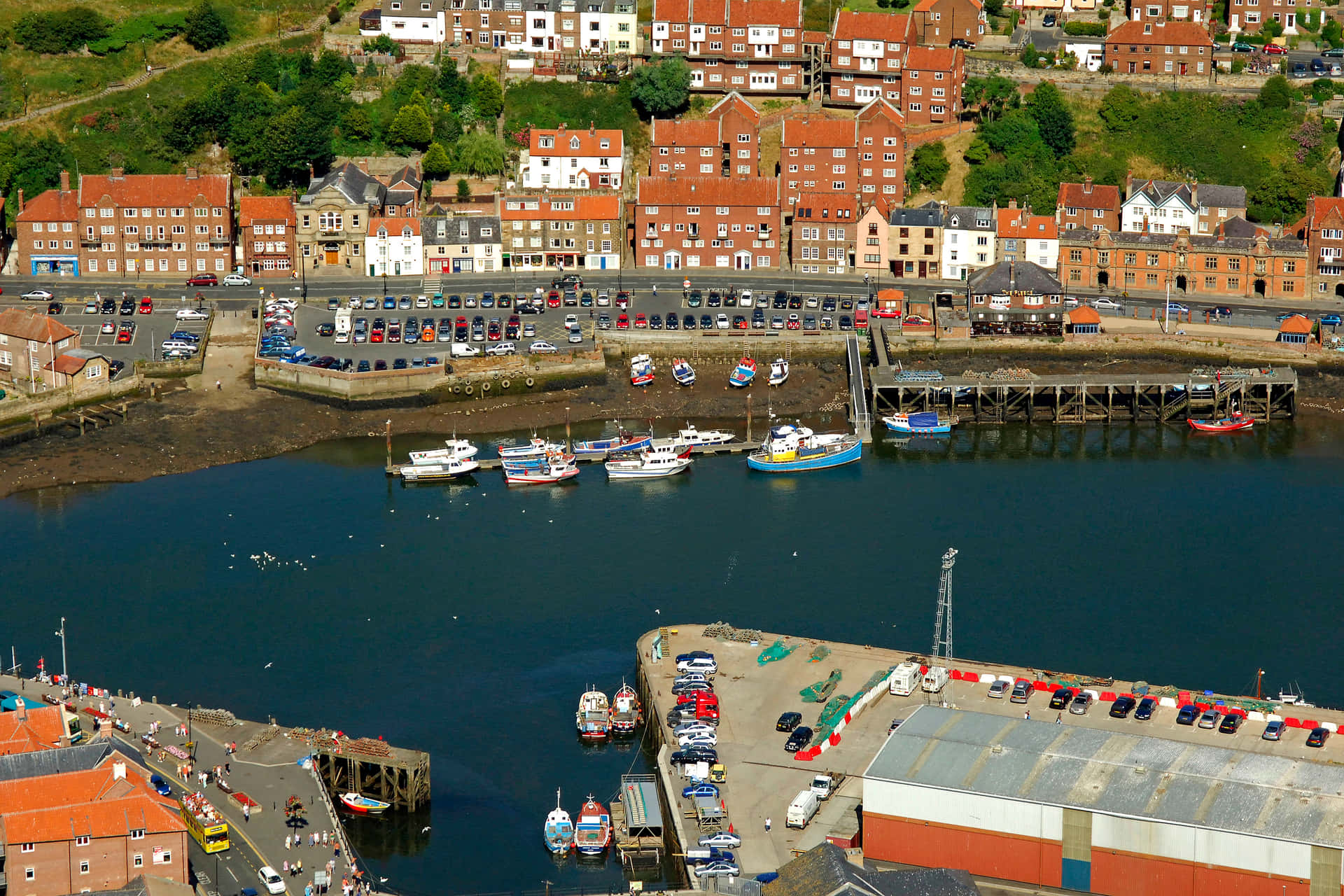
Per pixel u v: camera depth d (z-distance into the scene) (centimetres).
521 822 18650
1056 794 16675
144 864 16438
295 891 16762
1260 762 17000
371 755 18912
